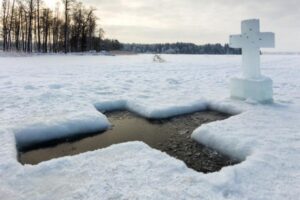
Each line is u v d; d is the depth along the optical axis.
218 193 2.14
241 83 5.56
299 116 4.34
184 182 2.30
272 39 5.13
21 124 3.93
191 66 16.02
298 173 2.46
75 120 4.22
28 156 3.34
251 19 5.27
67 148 3.61
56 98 5.84
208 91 7.01
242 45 5.52
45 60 21.05
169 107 5.20
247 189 2.21
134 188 2.21
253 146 3.10
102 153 2.92
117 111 5.54
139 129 4.38
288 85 7.78
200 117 5.03
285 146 3.06
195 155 3.32
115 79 9.25
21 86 7.32
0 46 43.84
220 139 3.46
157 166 2.60
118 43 66.06
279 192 2.16
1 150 2.98
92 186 2.25
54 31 42.31
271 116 4.36
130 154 2.89
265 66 15.56
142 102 5.60
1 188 2.27
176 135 4.07
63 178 2.41
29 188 2.27
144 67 14.89
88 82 8.38
